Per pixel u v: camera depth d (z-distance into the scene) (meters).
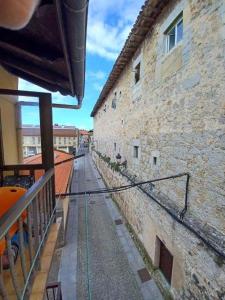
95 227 7.61
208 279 2.88
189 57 3.31
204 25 2.93
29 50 2.30
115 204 9.44
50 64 2.74
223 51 2.59
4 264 1.81
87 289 4.70
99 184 13.92
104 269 5.32
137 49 5.93
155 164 4.82
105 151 13.02
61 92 4.20
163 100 4.30
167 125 4.14
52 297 4.03
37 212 1.76
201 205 3.10
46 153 2.65
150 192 5.03
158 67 4.48
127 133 7.29
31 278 1.58
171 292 3.98
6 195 2.08
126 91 7.31
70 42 1.94
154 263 4.82
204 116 2.99
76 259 5.76
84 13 1.50
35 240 1.77
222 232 2.67
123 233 7.01
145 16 4.43
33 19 1.75
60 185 7.02
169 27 3.98
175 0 3.67
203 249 2.99
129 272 5.15
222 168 2.65
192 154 3.30
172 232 3.93
